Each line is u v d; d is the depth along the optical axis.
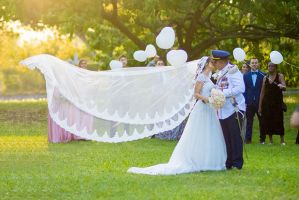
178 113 14.67
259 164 14.59
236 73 13.51
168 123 14.61
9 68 78.50
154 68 14.70
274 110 20.30
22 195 10.82
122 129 14.30
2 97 56.66
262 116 20.44
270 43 36.78
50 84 13.92
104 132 14.16
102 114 14.08
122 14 32.97
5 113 32.62
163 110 14.61
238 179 12.20
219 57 13.46
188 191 10.90
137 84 14.47
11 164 14.58
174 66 14.76
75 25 30.80
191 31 33.38
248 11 31.09
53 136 19.89
